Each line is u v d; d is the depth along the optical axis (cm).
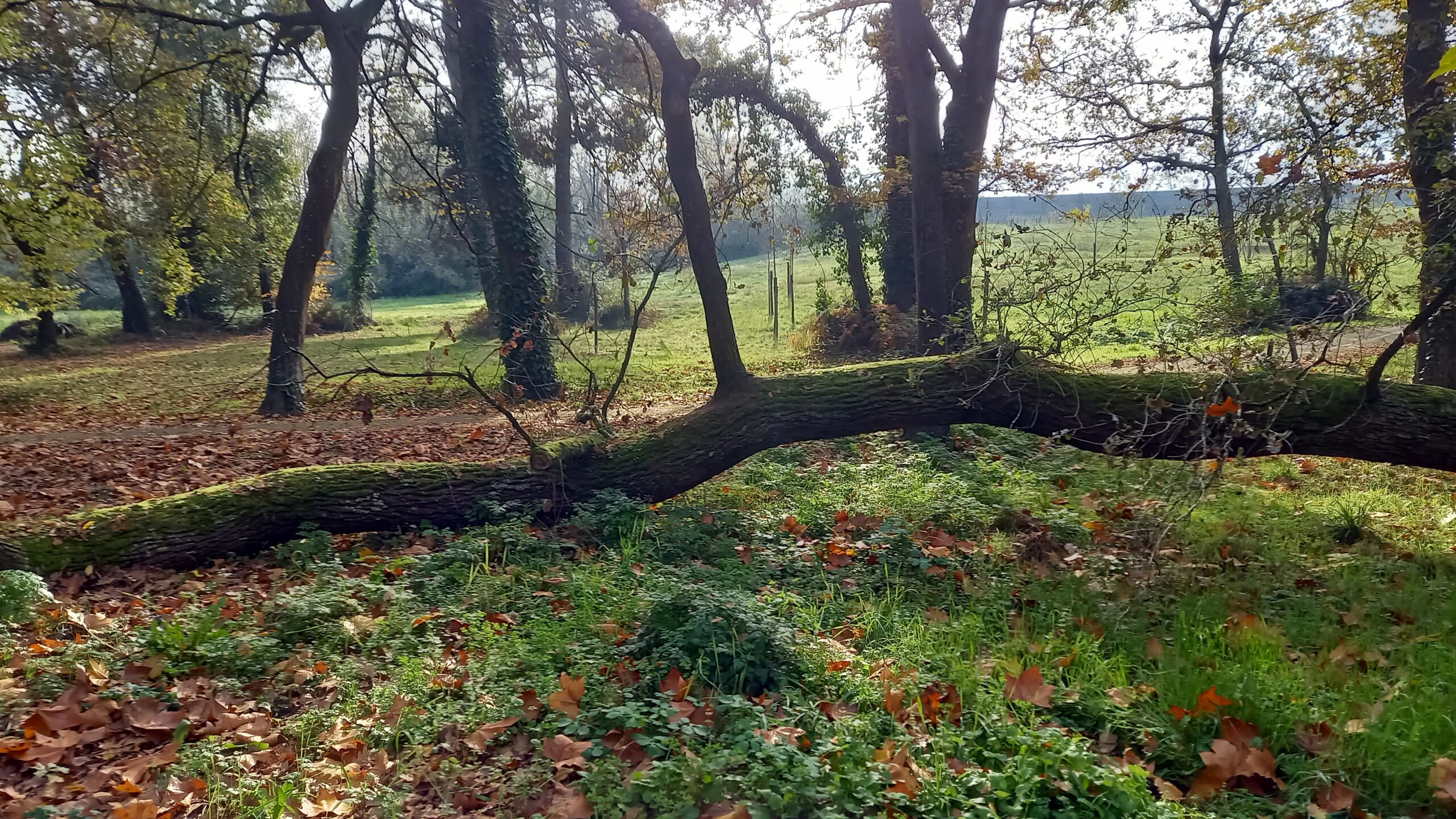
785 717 354
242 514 611
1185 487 582
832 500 729
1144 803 292
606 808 295
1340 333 647
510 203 1529
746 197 1284
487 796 324
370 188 2377
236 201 2434
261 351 2939
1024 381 700
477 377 1880
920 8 945
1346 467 832
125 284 3578
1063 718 362
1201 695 355
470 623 484
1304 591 514
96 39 1584
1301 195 761
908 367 732
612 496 671
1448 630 442
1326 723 342
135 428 1340
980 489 757
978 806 285
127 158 1791
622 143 1706
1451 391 628
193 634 447
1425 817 298
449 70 2144
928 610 491
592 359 2136
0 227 1722
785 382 729
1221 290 806
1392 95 921
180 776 337
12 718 378
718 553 606
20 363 2720
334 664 436
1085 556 570
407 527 662
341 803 314
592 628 461
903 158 1423
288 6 1675
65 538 559
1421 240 783
